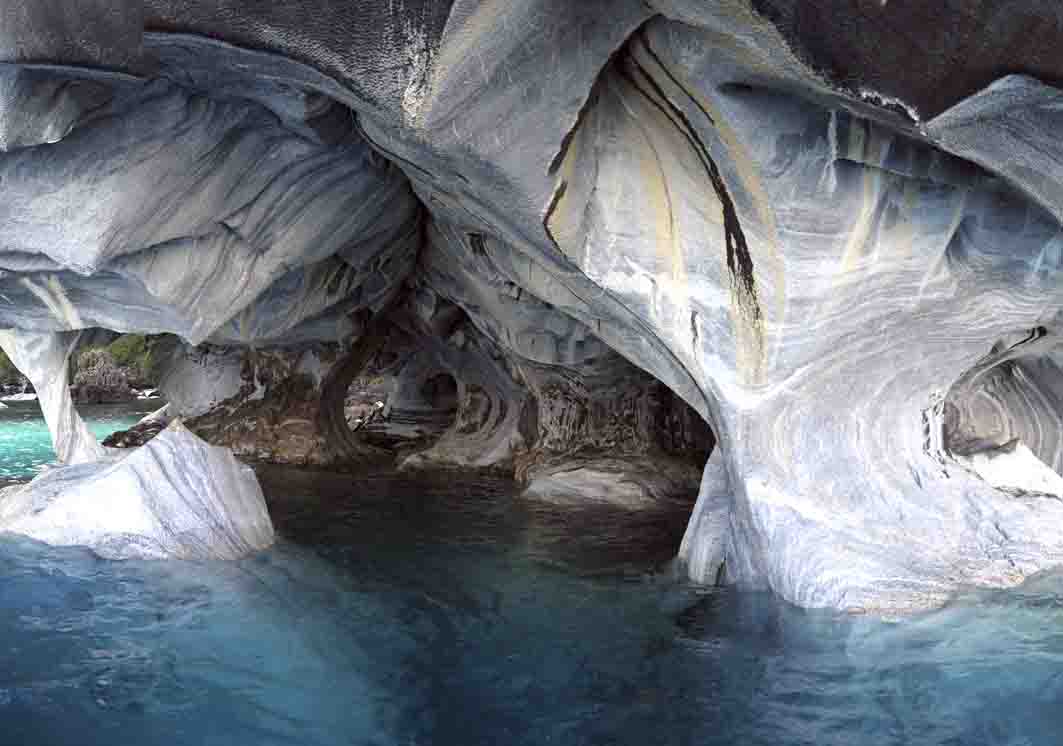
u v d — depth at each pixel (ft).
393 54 13.42
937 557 18.84
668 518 31.07
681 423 40.09
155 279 22.02
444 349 46.65
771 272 17.22
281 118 20.22
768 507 18.94
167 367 47.01
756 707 14.25
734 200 16.63
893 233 16.75
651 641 17.47
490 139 15.02
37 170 18.29
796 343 18.06
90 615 18.11
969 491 20.39
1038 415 27.27
